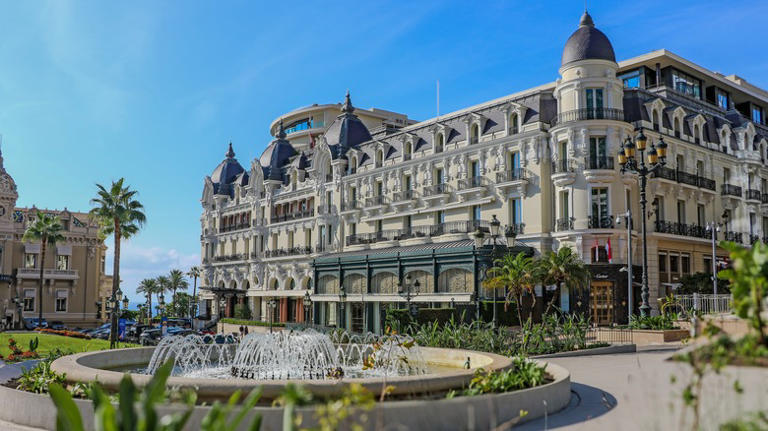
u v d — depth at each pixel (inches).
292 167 2790.4
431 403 408.8
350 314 2081.7
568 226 1711.4
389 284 1951.3
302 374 815.7
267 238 2888.8
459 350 780.0
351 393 298.4
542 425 466.9
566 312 1660.9
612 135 1702.8
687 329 1156.5
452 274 1754.4
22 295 2891.2
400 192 2190.0
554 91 1830.7
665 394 439.2
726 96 2519.7
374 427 388.2
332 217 2495.1
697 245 1945.1
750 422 290.5
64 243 3031.5
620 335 1170.0
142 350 858.1
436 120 2249.0
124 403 239.9
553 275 1332.4
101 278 3363.7
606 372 761.6
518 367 581.0
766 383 358.0
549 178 1786.4
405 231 2142.0
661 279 1795.0
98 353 765.3
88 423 444.5
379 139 2389.3
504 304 1549.0
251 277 2930.6
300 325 2037.4
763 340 297.9
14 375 731.4
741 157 2154.3
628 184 1734.7
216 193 3312.0
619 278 1643.7
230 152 3447.3
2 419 537.0
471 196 1946.4
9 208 2891.2
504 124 1893.5
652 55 2212.1
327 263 2182.6
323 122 3380.9
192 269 3602.4
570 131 1721.2
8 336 1724.9
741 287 316.8
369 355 901.8
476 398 432.5
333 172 2512.3
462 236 1918.1
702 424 339.9
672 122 1903.3
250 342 943.7
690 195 1939.0
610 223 1673.2
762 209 2190.0
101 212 2155.5
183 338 908.6
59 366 586.2
